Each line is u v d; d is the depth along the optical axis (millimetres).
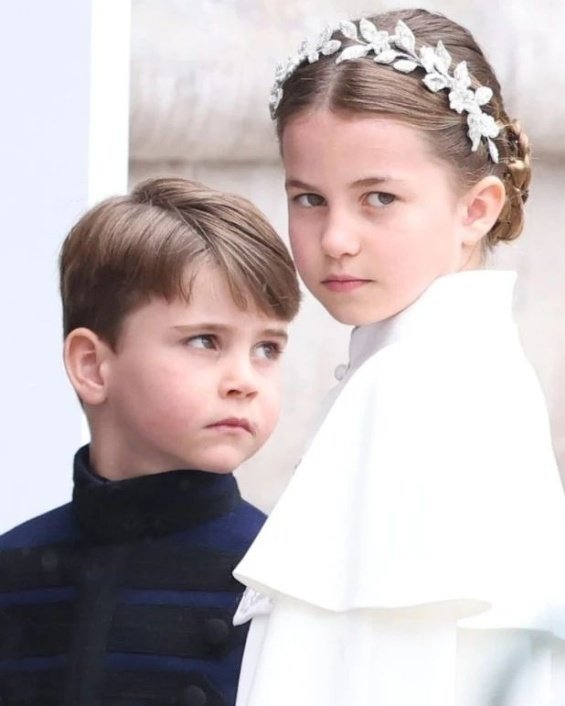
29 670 10125
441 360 8898
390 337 9289
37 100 14625
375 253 9203
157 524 10086
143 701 9875
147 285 9797
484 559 8477
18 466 14625
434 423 8672
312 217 9398
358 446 8797
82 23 14602
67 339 10195
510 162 10039
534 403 9133
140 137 16438
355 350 9602
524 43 16922
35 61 14625
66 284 10242
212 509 10141
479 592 8383
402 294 9250
